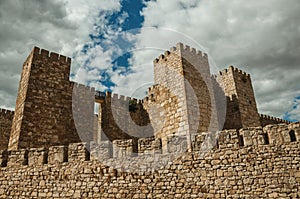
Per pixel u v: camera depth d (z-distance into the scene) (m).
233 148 11.14
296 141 10.38
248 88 27.53
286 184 9.91
